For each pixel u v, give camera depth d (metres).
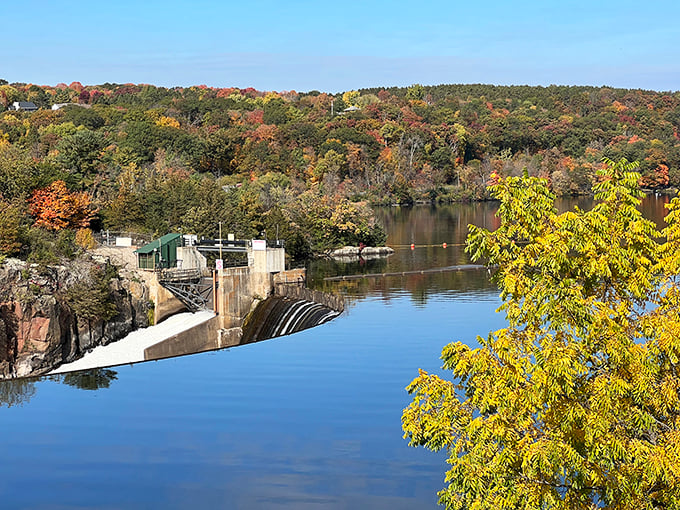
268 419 65.19
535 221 32.31
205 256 119.12
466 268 147.38
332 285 129.75
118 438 61.56
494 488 30.02
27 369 84.12
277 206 161.62
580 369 28.94
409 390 35.00
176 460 56.75
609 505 29.16
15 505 49.75
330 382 75.31
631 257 30.97
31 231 100.69
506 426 30.33
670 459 27.53
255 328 96.44
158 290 103.62
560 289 29.69
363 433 61.66
